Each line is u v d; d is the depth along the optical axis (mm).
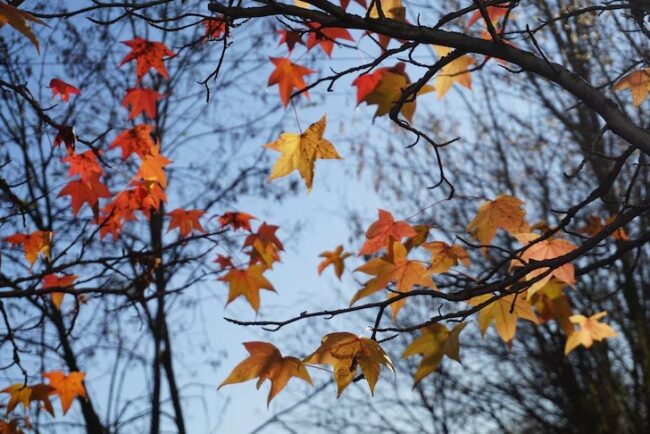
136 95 3668
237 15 2566
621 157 2869
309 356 2293
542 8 6184
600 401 11109
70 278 4391
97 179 3791
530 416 12352
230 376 2307
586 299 10195
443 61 2758
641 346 9742
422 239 3008
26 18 1991
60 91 3449
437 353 2648
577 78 2688
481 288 2703
